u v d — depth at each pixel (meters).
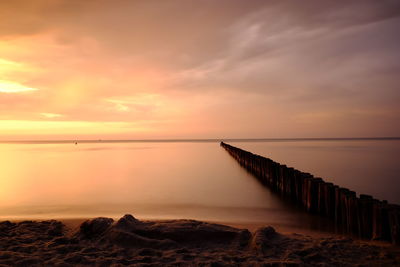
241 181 14.98
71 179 15.45
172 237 4.71
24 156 32.88
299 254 4.18
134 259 4.01
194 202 10.19
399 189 12.98
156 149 50.47
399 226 4.93
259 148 50.12
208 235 4.74
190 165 22.66
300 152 37.62
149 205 9.76
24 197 11.00
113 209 9.16
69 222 6.61
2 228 5.52
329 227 6.83
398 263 3.91
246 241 4.68
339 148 47.84
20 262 3.82
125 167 21.17
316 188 8.33
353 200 6.26
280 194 11.55
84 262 3.93
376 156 30.17
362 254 4.23
